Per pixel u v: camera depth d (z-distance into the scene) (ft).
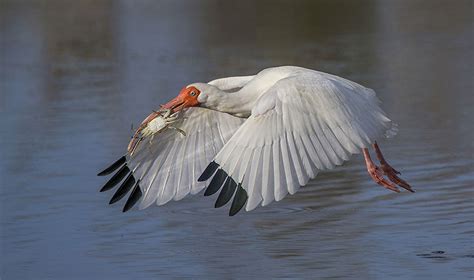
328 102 32.78
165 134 37.06
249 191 31.07
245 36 109.40
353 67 87.04
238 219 46.88
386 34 105.40
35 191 53.11
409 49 94.79
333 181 52.54
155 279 39.45
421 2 129.29
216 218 47.21
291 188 31.32
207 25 119.85
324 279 38.37
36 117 72.79
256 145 31.60
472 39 98.48
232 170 31.45
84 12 135.54
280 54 96.12
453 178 51.83
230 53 98.32
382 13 121.90
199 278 39.24
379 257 40.60
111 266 41.34
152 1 144.56
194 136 37.65
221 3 139.13
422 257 40.42
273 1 139.03
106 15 132.46
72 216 48.52
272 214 47.37
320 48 98.43
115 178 36.81
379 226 44.68
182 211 48.67
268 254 41.68
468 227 43.88
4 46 110.42
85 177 55.52
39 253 43.34
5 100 80.59
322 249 41.91
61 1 146.82
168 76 87.04
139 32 116.37
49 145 63.41
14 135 66.80
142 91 80.74
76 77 90.02
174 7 137.69
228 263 40.78
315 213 47.16
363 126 33.12
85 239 45.01
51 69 95.09
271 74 36.70
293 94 32.53
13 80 89.81
